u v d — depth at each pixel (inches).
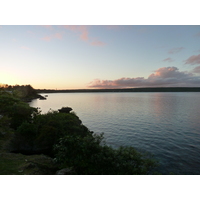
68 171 484.7
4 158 636.1
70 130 1130.0
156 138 1450.5
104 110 3540.8
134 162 521.3
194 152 1094.4
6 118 1266.0
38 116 1262.3
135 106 4274.1
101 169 498.0
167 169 838.5
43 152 991.0
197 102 5285.4
